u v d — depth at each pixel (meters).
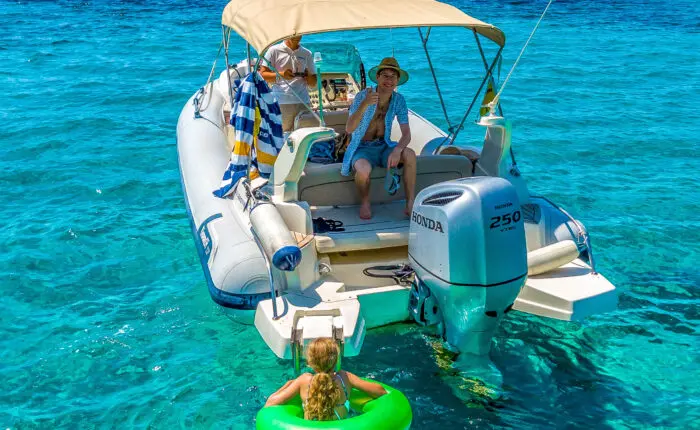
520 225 3.67
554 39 15.02
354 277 4.44
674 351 4.46
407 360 4.23
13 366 4.37
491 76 4.99
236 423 3.86
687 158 8.10
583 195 7.04
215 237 4.69
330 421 3.21
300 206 4.32
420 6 4.81
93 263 5.69
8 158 7.91
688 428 3.75
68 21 16.36
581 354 4.41
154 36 14.79
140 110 9.83
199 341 4.63
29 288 5.29
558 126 9.24
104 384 4.20
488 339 3.93
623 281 5.39
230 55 13.10
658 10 19.11
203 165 5.86
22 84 11.04
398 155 4.65
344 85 6.68
